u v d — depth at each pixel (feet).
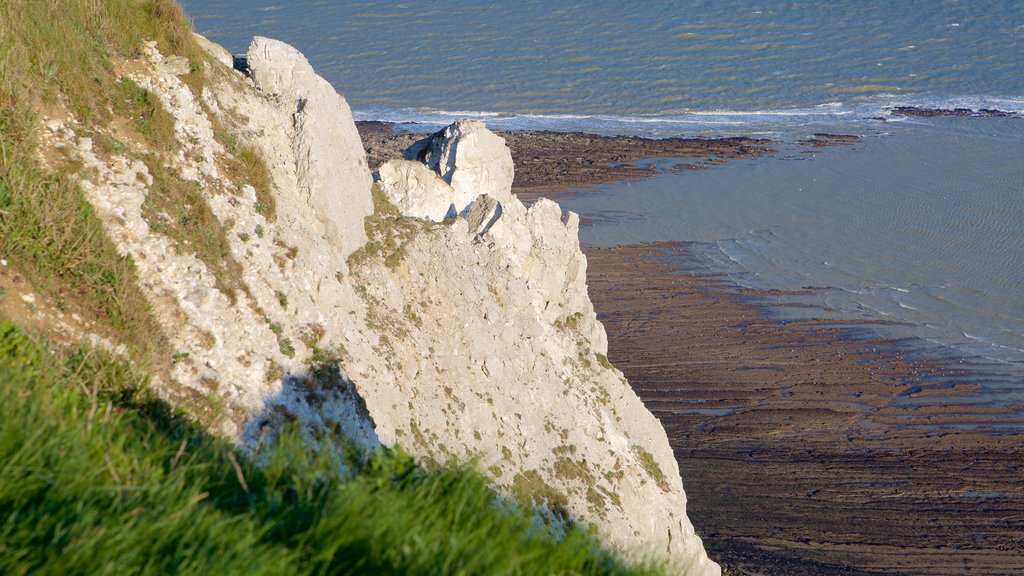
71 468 86.84
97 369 135.33
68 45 205.98
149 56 232.32
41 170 176.55
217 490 96.63
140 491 86.79
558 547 99.81
